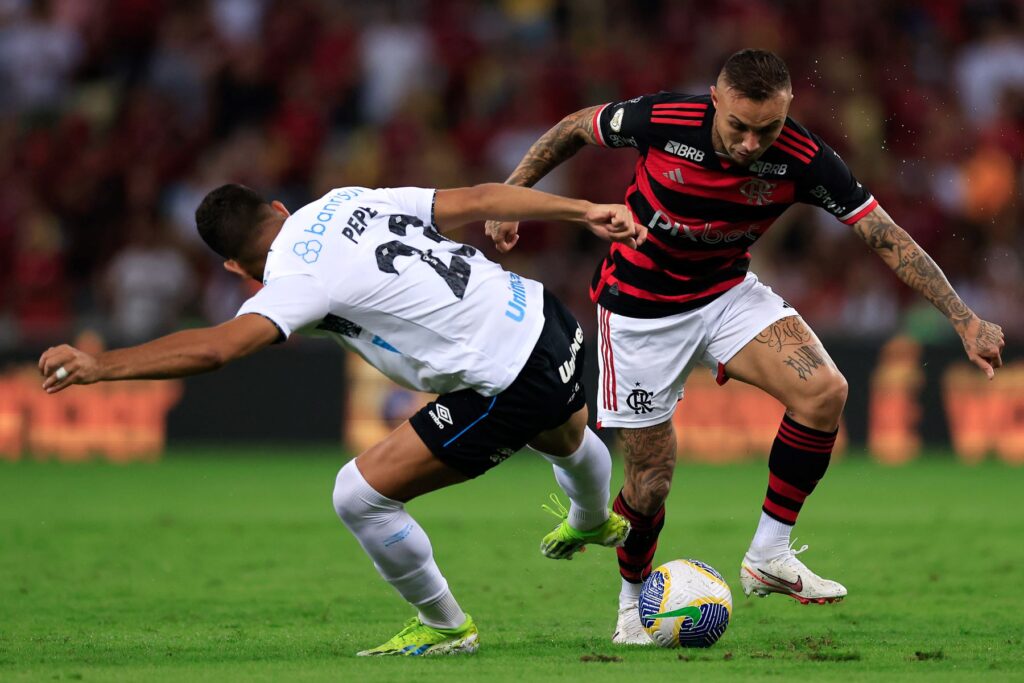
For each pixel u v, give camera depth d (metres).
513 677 15.96
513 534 31.94
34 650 18.48
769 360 19.98
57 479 44.03
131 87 64.50
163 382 50.75
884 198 60.12
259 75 63.16
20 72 64.44
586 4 65.69
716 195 19.27
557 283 56.12
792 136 18.97
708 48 63.97
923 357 50.75
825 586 19.78
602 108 20.30
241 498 39.00
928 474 46.16
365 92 63.34
